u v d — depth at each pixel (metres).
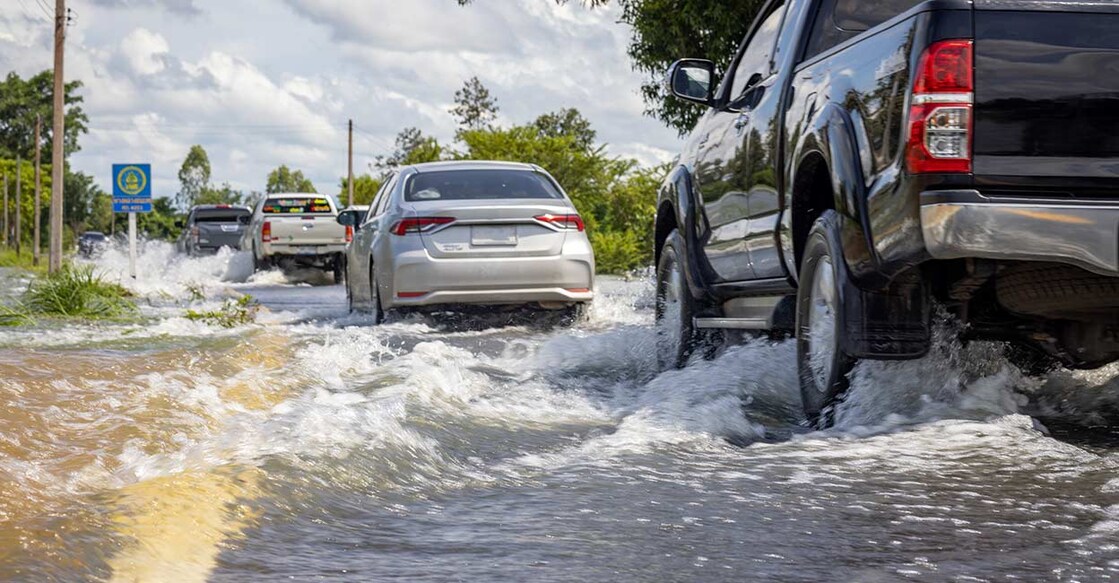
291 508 3.49
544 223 10.85
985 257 4.29
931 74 4.34
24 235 93.25
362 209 14.06
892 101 4.54
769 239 6.02
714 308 7.20
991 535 3.24
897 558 3.03
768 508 3.60
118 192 19.20
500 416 5.29
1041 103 4.33
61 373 5.61
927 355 4.92
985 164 4.32
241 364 6.43
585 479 4.08
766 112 6.11
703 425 4.93
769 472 4.14
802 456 4.41
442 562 3.02
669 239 7.66
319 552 3.10
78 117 124.56
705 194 7.12
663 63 19.03
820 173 5.52
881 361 4.97
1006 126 4.32
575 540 3.25
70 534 2.93
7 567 2.64
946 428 4.69
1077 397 5.46
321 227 25.77
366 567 2.96
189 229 35.19
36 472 3.59
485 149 42.94
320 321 12.01
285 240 25.67
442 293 10.64
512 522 3.47
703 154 7.23
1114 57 4.35
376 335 9.90
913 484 3.90
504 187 11.39
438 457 4.32
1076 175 4.32
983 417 4.84
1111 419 5.14
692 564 3.00
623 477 4.10
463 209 10.73
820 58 5.51
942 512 3.51
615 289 16.83
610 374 6.98
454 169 11.67
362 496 3.73
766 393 5.77
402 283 10.70
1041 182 4.31
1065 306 4.70
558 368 7.21
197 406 4.88
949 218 4.27
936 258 4.39
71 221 129.75
